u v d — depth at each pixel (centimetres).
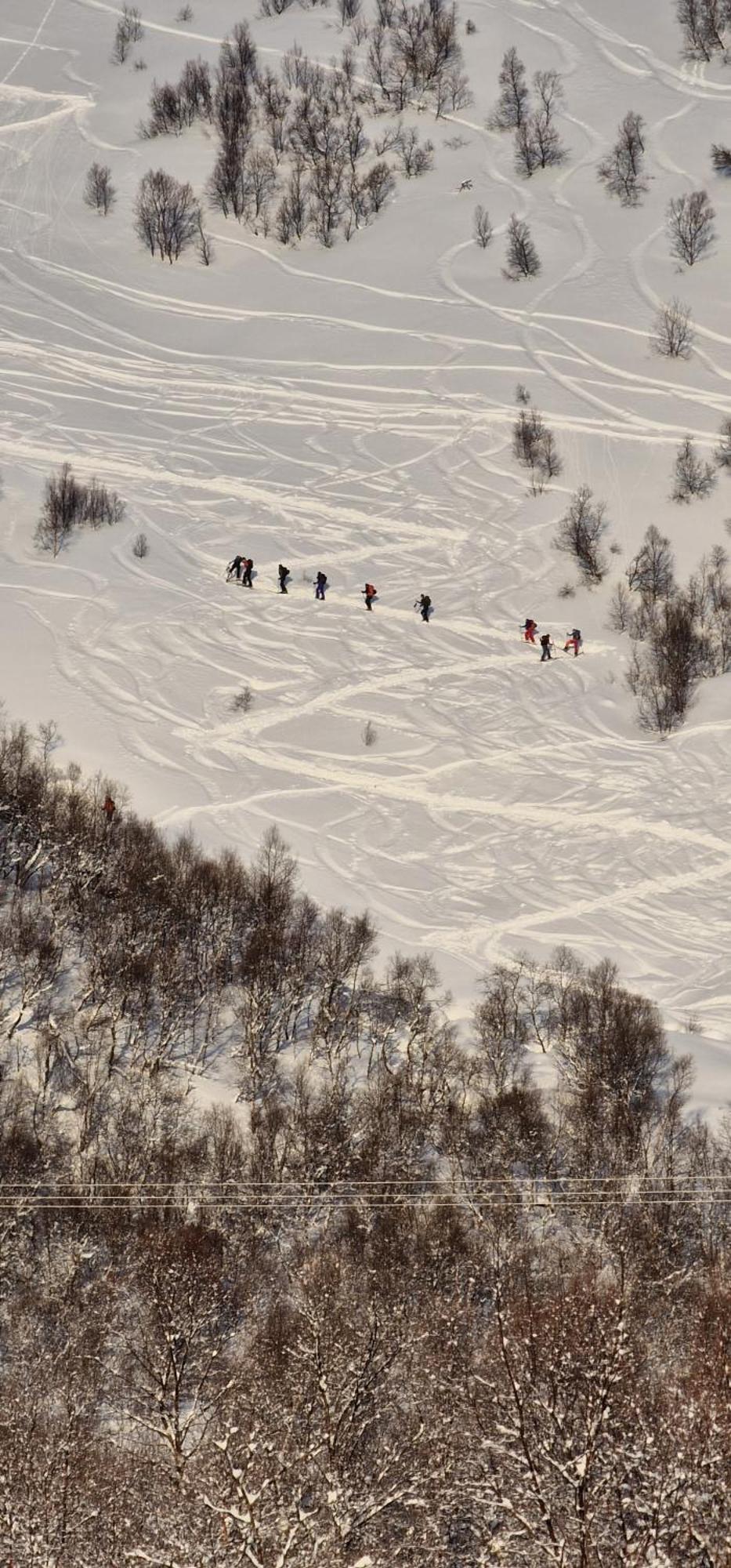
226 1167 5197
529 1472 2902
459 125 16375
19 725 9012
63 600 10394
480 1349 4031
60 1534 3164
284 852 8162
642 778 9275
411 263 14550
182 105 17175
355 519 11444
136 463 12000
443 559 11056
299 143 16238
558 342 13262
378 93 16925
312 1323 3734
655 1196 5150
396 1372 3844
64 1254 4812
